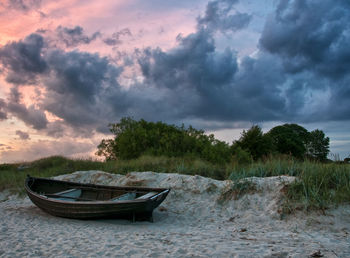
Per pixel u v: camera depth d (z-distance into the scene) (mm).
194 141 20719
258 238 6602
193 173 13984
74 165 18891
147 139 21094
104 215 8562
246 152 21781
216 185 10797
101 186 10641
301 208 8164
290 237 6668
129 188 10039
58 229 7668
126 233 7117
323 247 5629
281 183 9516
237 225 8109
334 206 7922
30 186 11070
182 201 10289
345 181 8883
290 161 12625
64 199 9945
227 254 5207
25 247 5891
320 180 9188
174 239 6434
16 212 10250
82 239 6504
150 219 8641
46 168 20688
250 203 9227
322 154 36094
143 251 5512
